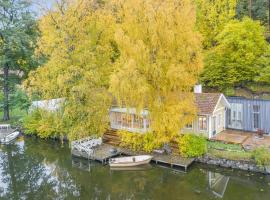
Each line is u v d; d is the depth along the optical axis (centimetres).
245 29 2734
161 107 2091
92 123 2412
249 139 2262
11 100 3644
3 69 3772
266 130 2370
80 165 2317
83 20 2522
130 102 2066
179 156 2159
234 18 3291
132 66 1920
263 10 3366
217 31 3094
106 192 1856
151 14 1886
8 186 2023
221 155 2011
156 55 1962
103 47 2581
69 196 1842
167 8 1878
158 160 2130
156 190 1817
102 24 2623
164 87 2019
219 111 2445
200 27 3156
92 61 2408
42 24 2545
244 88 2931
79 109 2303
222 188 1769
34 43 3681
